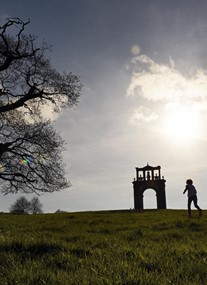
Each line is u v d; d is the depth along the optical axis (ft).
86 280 13.61
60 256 19.65
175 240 29.81
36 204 406.62
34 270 15.76
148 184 280.92
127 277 14.01
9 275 14.78
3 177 100.48
